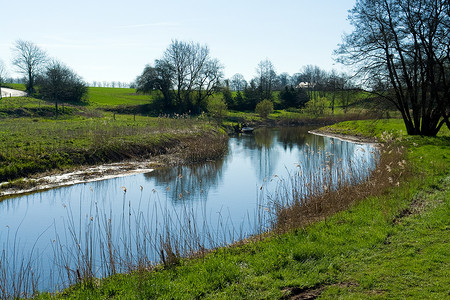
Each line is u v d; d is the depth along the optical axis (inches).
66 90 2258.9
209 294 237.9
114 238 430.9
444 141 943.7
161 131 1238.9
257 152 1220.5
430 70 1023.6
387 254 279.1
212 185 729.0
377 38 1029.2
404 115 1125.7
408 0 976.3
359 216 379.9
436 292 216.8
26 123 1332.4
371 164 663.8
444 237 301.4
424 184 492.7
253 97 3189.0
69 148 872.3
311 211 438.6
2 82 2891.2
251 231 445.1
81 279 280.7
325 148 1248.8
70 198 634.2
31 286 308.0
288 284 241.9
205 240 412.5
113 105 2420.0
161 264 309.4
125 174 828.0
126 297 233.6
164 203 594.6
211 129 1539.1
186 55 2347.4
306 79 3693.4
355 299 216.8
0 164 716.7
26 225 496.1
